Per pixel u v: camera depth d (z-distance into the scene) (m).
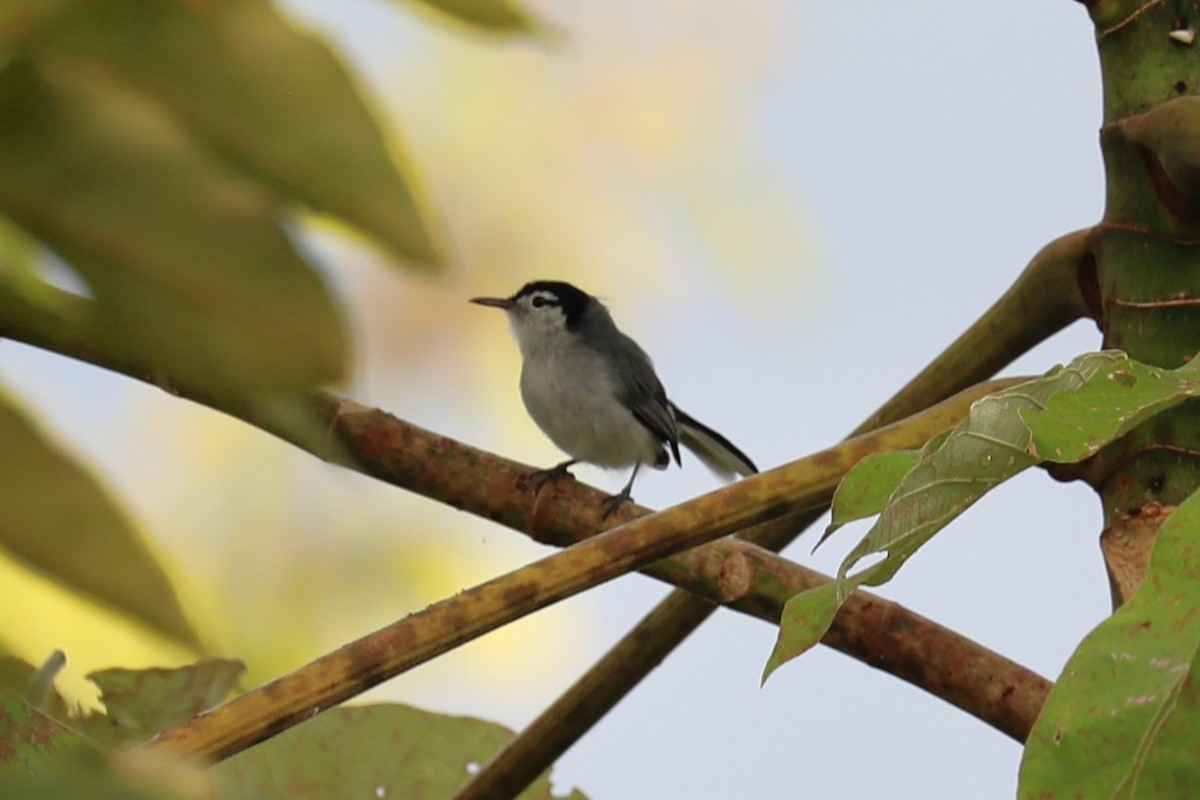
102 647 5.72
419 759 6.55
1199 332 5.44
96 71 2.15
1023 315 5.82
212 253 2.13
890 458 3.73
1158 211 5.43
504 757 5.70
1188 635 2.60
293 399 2.21
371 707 6.61
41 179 2.09
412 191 2.27
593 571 4.16
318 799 6.30
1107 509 5.32
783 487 4.41
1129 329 5.52
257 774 6.34
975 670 5.06
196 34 2.17
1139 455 5.23
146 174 2.13
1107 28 5.61
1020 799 2.58
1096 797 2.56
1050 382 3.40
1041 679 5.00
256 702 3.59
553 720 5.68
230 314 2.14
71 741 2.05
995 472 3.37
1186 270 5.44
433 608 3.92
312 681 3.64
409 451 5.93
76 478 2.88
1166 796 2.54
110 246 2.12
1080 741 2.59
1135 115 5.42
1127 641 2.64
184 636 2.92
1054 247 5.74
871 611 5.11
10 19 2.11
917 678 5.11
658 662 5.64
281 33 2.24
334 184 2.24
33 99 2.10
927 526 3.41
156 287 2.13
